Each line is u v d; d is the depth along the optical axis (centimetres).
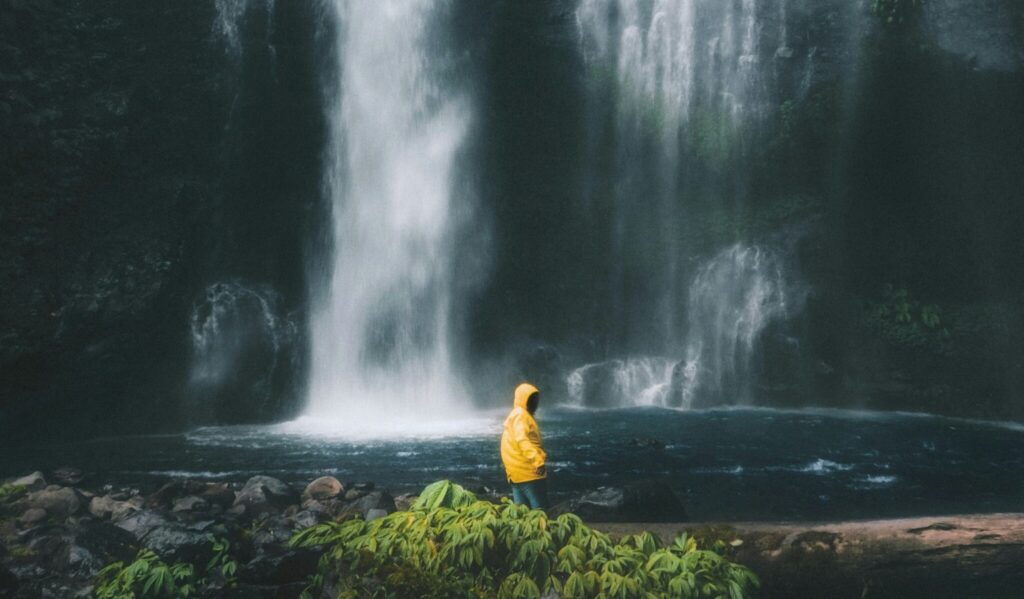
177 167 2444
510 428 775
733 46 3075
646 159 3080
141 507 990
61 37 2331
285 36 2697
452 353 2794
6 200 2072
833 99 2902
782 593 699
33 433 1981
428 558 657
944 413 2534
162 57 2489
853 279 2794
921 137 2850
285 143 2664
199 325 2344
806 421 2180
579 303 2928
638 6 3138
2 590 676
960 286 2791
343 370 2619
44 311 2019
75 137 2231
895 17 2862
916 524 714
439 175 2880
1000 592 694
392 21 2850
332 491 1071
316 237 2667
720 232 2925
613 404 2694
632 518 977
